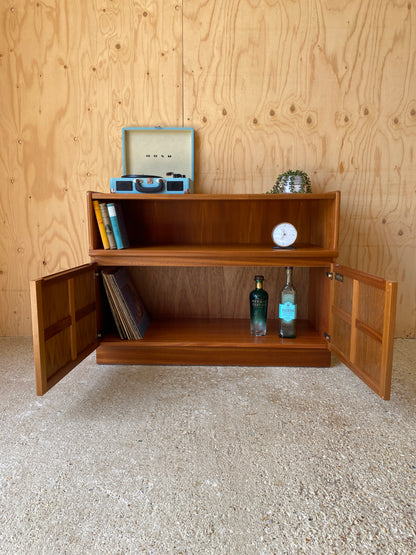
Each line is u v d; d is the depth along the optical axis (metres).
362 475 0.98
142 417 1.26
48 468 1.00
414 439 1.14
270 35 1.87
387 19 1.85
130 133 1.92
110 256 1.63
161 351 1.71
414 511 0.87
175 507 0.88
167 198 1.59
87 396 1.41
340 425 1.21
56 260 2.02
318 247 1.74
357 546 0.77
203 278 2.03
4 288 2.04
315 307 1.86
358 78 1.88
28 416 1.26
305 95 1.90
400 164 1.93
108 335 1.74
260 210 1.97
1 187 1.98
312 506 0.88
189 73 1.90
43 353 1.20
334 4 1.84
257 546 0.77
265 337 1.73
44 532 0.81
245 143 1.93
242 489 0.93
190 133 1.91
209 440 1.13
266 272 2.02
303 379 1.56
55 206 1.99
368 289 1.30
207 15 1.87
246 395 1.42
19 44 1.90
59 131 1.94
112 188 1.66
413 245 1.98
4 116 1.94
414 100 1.89
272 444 1.11
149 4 1.87
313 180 1.94
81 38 1.89
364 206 1.95
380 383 1.21
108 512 0.86
